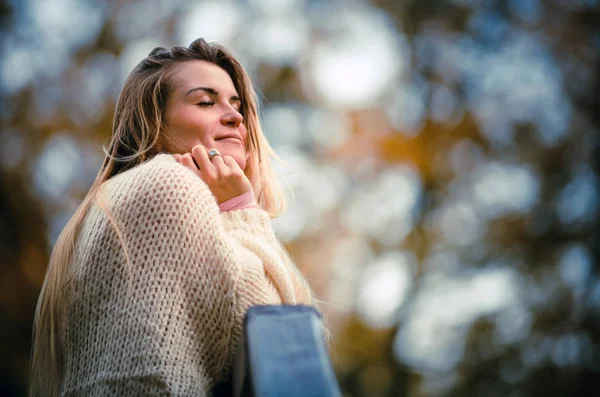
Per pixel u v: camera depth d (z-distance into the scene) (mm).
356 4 15469
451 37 15289
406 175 14359
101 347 1945
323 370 1505
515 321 12680
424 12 15156
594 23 14664
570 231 13344
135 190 2092
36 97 12570
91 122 12523
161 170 2121
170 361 1893
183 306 1966
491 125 14609
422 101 14883
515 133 14312
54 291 2088
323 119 14867
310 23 15445
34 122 12305
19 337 10617
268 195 2783
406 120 14805
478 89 14898
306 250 13328
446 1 15125
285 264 2406
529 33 15016
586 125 14180
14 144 12039
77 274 2041
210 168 2332
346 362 12945
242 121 2746
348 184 14242
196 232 2035
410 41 15258
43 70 12805
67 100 12648
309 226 13578
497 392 12273
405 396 12859
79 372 1963
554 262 13203
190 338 1943
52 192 11734
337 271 13430
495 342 12453
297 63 15195
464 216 13969
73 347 2004
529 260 13320
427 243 13766
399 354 13148
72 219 2188
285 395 1457
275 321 1604
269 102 14922
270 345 1552
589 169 13875
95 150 12188
